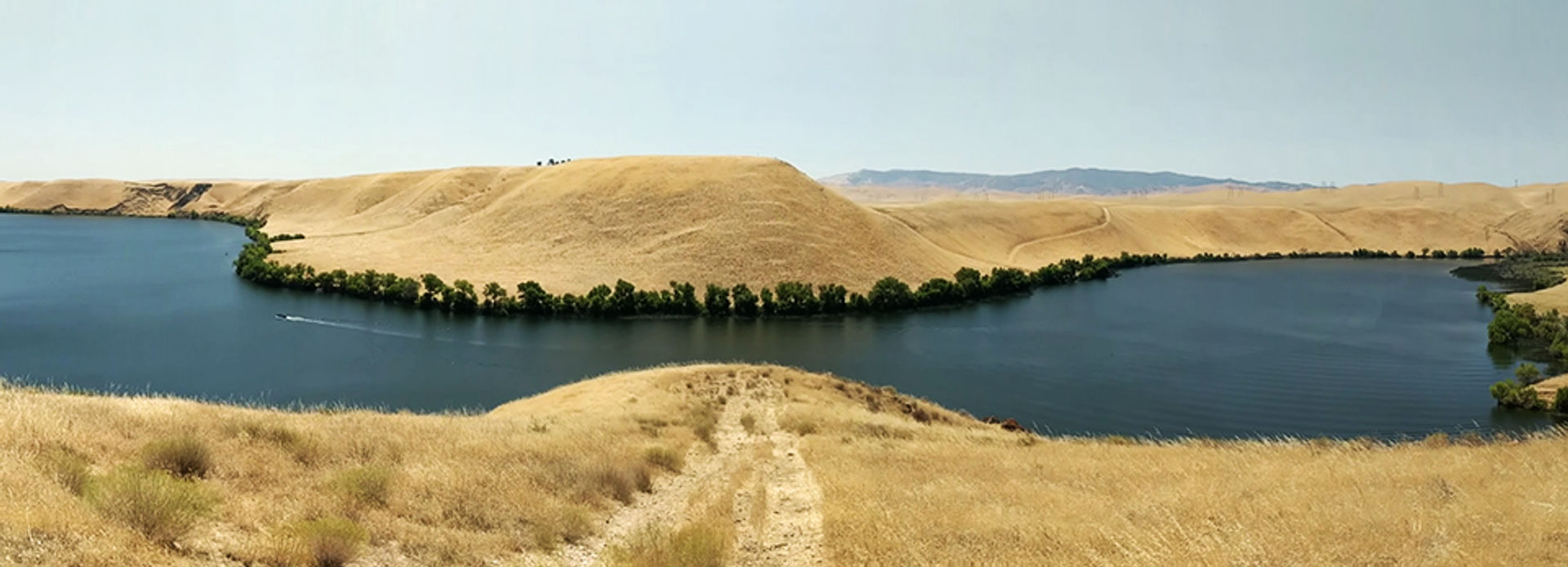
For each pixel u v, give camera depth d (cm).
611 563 1077
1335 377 7088
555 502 1363
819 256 12112
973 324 9619
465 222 15112
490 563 1029
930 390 6419
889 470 1995
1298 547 972
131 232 19562
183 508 918
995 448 2552
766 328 9100
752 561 1138
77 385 5619
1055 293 12888
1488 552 912
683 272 11319
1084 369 7288
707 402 3447
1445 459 1719
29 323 7844
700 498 1577
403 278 10775
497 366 6731
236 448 1391
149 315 8431
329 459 1441
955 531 1216
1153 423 5594
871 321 9706
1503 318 8894
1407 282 15412
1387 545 963
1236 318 10562
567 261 12106
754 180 14362
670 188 14188
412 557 987
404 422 2044
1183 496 1419
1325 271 17650
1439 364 7731
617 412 2977
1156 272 17062
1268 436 5219
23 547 730
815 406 3491
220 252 14800
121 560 752
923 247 14200
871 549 1129
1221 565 916
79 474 1023
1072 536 1135
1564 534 982
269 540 928
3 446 1104
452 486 1334
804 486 1827
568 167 16750
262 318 8469
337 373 6303
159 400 1978
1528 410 5912
